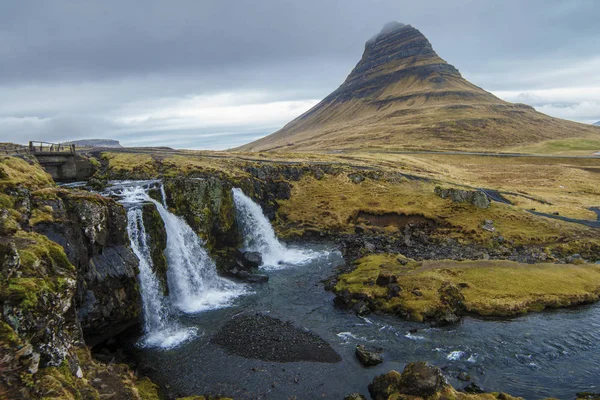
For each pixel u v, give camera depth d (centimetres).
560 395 2650
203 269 5322
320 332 3691
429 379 2481
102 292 3269
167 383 2905
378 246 6450
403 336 3559
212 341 3562
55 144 6725
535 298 4194
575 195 10694
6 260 1933
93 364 2548
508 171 14525
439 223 7412
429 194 8650
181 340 3600
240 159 9725
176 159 8662
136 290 3684
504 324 3750
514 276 4716
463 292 4288
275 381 2920
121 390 2406
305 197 8944
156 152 9794
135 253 4181
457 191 8181
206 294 4844
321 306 4338
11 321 1769
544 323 3756
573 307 4116
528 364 3050
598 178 12925
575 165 15175
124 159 8212
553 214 8206
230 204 6625
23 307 1844
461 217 7525
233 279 5353
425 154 17688
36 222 2820
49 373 1817
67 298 2267
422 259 5700
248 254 6034
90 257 3316
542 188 11738
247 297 4694
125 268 3581
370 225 7762
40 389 1642
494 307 4003
